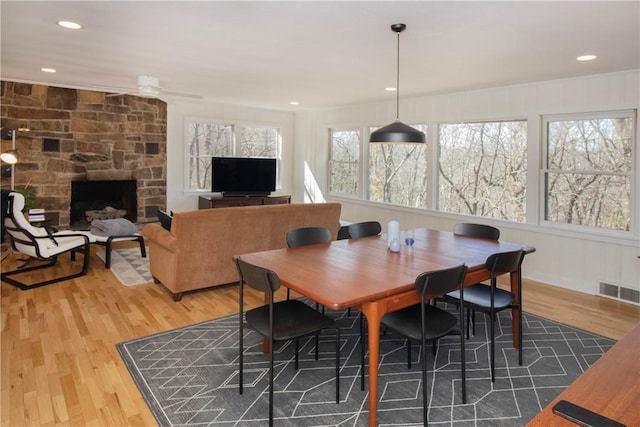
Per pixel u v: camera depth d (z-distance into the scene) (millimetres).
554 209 4742
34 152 5793
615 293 4219
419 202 6320
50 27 3070
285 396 2441
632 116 4074
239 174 7477
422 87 5195
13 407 2268
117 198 6625
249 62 4047
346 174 7594
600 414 1070
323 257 2869
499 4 2461
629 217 4148
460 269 2344
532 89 4766
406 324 2443
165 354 2928
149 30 3102
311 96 6188
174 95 6008
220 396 2428
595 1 2383
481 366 2832
